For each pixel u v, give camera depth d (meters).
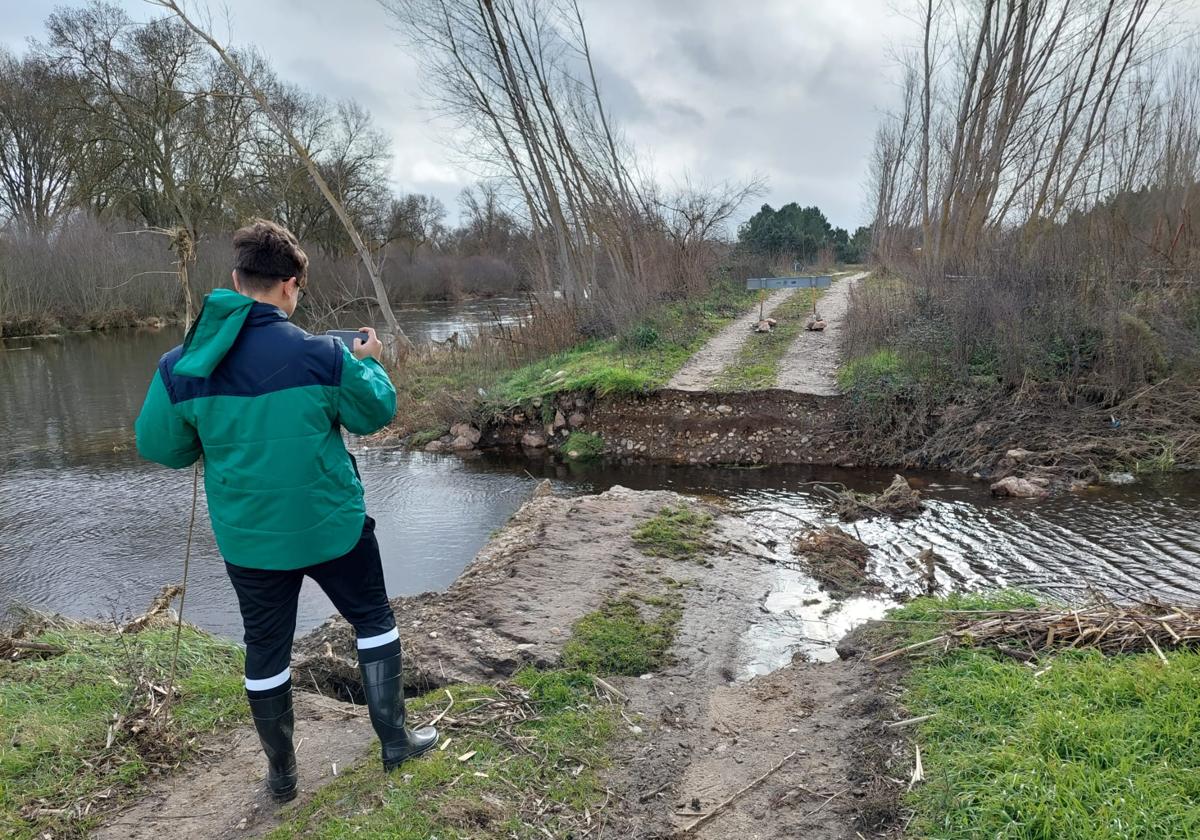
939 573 6.82
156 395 2.66
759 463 11.75
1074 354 11.72
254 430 2.61
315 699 3.91
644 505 7.94
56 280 33.66
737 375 13.86
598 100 19.92
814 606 5.96
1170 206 14.97
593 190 20.17
